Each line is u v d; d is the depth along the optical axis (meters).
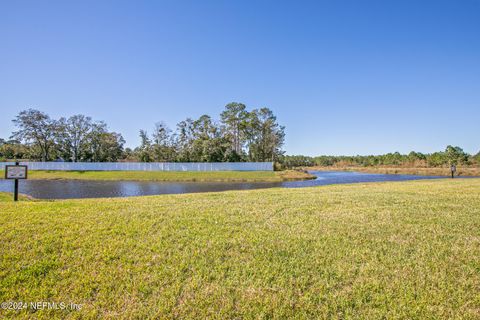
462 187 12.43
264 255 4.07
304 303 2.95
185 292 3.14
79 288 3.20
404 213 6.63
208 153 47.69
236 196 9.80
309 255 4.08
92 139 54.19
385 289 3.19
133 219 5.75
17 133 48.16
